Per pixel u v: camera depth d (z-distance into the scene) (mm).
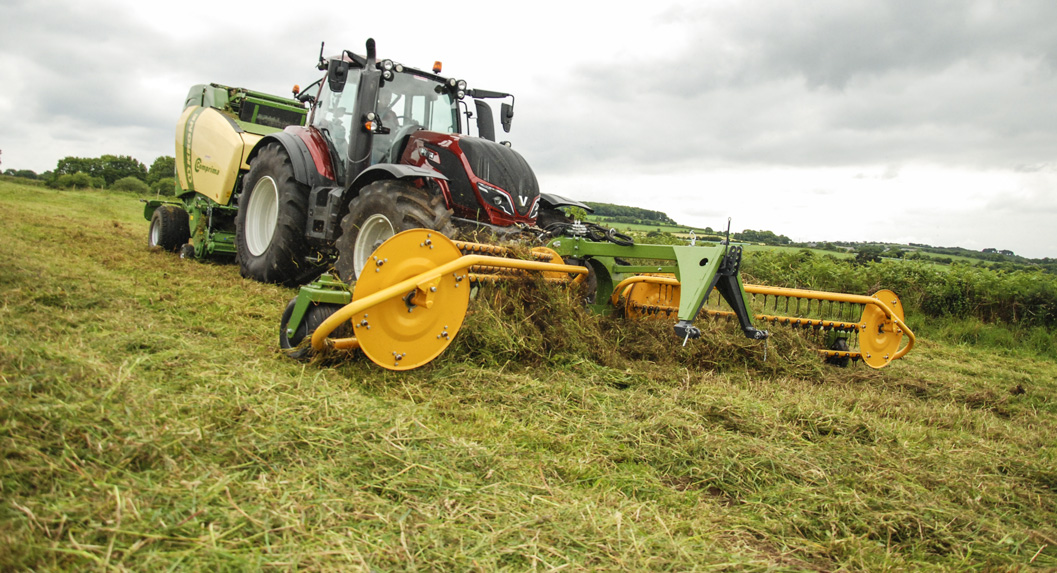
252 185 6688
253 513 1753
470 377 3375
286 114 8477
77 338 3236
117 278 5391
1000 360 7043
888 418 3561
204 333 3938
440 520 1873
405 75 6195
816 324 4863
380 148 5984
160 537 1579
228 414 2377
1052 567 2055
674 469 2568
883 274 9453
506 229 4941
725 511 2248
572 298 4258
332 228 5703
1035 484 2793
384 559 1637
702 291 3854
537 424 2889
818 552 2035
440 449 2379
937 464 2867
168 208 8500
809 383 4250
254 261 6508
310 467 2104
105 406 2211
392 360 3322
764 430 3047
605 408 3186
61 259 6043
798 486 2471
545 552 1763
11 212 11047
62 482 1753
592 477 2408
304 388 2828
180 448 2051
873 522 2230
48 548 1479
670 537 1959
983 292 8859
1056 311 8453
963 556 2082
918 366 5848
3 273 4430
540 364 3719
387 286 3295
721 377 4047
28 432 1940
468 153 5270
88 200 19234
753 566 1851
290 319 3605
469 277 3631
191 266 7066
